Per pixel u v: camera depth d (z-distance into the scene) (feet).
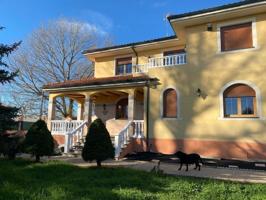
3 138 39.47
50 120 67.56
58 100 117.39
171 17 54.39
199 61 53.36
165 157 48.98
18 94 118.73
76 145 57.16
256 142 45.78
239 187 25.76
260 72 47.16
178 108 54.08
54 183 26.14
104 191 23.32
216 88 50.75
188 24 55.36
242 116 47.80
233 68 49.65
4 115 38.17
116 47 73.67
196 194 23.63
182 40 64.95
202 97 51.85
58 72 122.01
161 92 56.54
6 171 30.35
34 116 121.39
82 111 78.79
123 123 69.21
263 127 45.55
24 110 118.42
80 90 65.31
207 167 41.09
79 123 63.46
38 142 40.91
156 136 55.52
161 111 55.83
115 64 76.23
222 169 39.17
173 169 38.45
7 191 22.18
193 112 52.42
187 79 54.08
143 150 55.62
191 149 51.44
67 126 65.05
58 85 68.03
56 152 55.77
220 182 28.48
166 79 56.49
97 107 74.38
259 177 32.86
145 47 70.74
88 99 64.08
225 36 51.88
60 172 32.73
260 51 47.80
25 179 27.71
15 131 46.80
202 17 52.21
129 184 26.32
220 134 49.08
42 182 26.89
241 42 50.16
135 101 66.49
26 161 40.93
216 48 51.98
